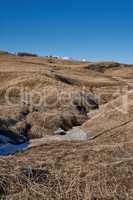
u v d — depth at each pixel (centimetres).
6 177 1098
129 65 16888
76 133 2722
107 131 2402
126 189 1084
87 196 1029
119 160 1370
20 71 6072
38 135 2678
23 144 2389
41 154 1634
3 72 5897
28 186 1073
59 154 1580
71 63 16988
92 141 1989
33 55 17438
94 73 10556
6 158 1463
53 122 2930
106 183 1116
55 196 1034
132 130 2114
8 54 15100
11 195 1022
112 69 15975
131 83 7800
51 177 1164
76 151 1623
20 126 2717
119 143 1734
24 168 1195
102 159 1420
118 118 2759
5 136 2416
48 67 10238
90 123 2889
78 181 1130
